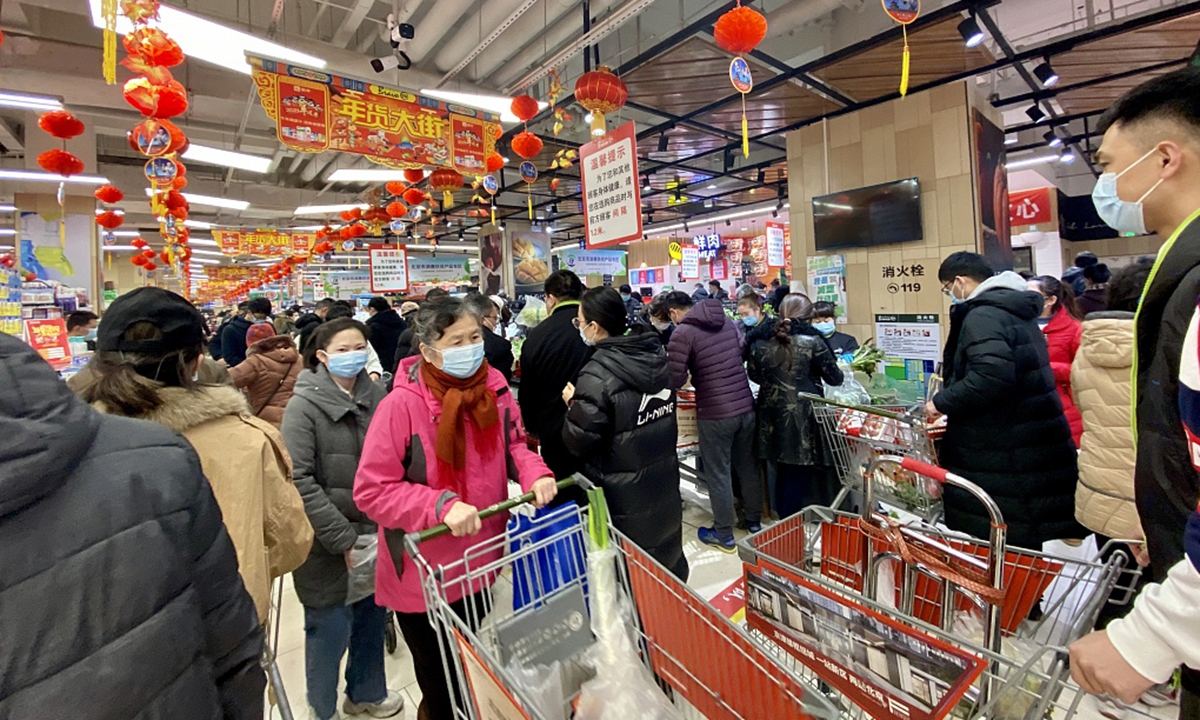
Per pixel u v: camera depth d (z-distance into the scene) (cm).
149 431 70
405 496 125
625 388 175
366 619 179
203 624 69
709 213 1398
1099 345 166
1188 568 67
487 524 142
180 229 1005
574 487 228
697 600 109
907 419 197
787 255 1136
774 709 95
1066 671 90
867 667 108
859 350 366
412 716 183
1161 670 69
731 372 282
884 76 449
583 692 110
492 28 510
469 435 141
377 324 443
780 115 546
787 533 148
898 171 491
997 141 518
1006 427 197
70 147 804
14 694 50
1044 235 907
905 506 198
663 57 423
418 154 421
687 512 342
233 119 798
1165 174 88
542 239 1384
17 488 50
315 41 533
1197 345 71
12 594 51
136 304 103
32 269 695
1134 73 494
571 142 736
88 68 605
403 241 1698
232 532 111
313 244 1311
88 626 54
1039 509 196
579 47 443
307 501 158
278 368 291
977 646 97
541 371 238
